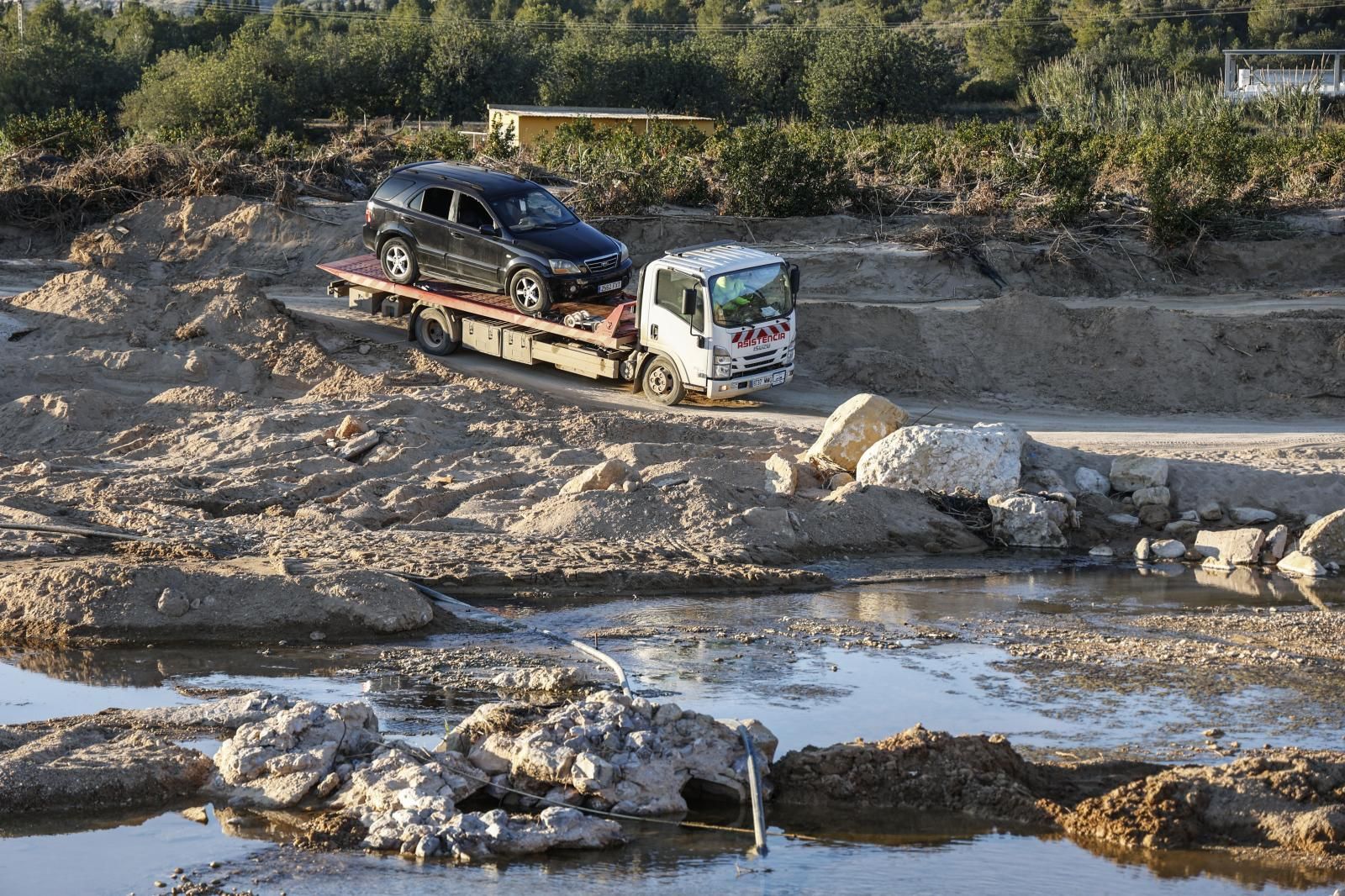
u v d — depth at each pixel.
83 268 33.38
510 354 26.62
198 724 11.90
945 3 147.12
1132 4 123.50
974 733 12.05
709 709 12.62
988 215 37.00
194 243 34.81
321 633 14.77
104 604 14.77
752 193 37.25
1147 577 18.30
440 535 18.47
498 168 40.16
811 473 21.23
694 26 138.25
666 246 35.94
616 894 9.20
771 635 15.09
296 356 26.59
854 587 17.47
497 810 10.07
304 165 39.59
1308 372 28.48
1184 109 54.97
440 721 12.18
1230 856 9.79
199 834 10.08
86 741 11.34
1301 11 119.31
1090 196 37.12
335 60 78.38
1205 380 28.50
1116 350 29.06
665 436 23.42
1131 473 21.05
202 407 24.72
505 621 15.49
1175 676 13.81
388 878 9.41
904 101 83.50
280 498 20.16
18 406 24.11
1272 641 15.10
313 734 11.18
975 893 9.24
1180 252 35.75
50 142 39.91
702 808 10.59
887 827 10.28
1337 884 9.36
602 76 84.06
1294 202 39.75
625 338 25.28
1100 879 9.45
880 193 38.31
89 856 9.70
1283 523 20.25
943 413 27.06
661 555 17.83
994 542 19.80
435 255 26.89
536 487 20.47
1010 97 99.75
